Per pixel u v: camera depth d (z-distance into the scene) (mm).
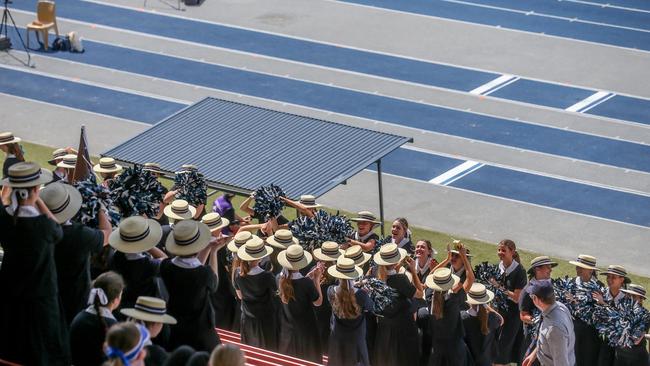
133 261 13766
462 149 34594
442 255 27797
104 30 45844
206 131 26562
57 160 22078
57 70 41500
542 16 46531
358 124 36719
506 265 19781
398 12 47500
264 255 17094
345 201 31016
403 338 17484
